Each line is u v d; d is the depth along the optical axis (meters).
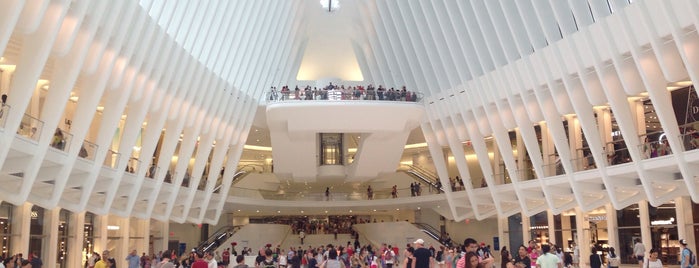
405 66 33.62
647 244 26.41
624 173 23.47
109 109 20.70
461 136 31.80
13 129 14.95
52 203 18.55
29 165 16.62
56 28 15.11
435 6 28.81
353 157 40.78
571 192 27.95
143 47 20.44
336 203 40.38
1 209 20.58
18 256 15.83
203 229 42.09
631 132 22.45
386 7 32.69
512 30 25.05
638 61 20.31
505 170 34.91
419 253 10.73
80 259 24.58
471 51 28.50
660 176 22.75
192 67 24.95
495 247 37.59
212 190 32.16
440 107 32.19
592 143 23.94
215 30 25.69
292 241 41.97
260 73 32.19
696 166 20.97
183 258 21.66
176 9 22.36
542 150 32.09
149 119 24.59
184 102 25.92
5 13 13.48
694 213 24.86
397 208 41.50
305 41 39.06
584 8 22.14
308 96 31.81
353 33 38.38
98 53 17.83
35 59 15.20
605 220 28.95
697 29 17.78
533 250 18.75
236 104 31.38
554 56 23.58
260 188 42.22
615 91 22.39
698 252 24.59
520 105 27.22
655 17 19.41
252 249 38.69
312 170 37.09
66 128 26.95
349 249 28.42
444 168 34.84
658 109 20.58
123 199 25.84
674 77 19.80
